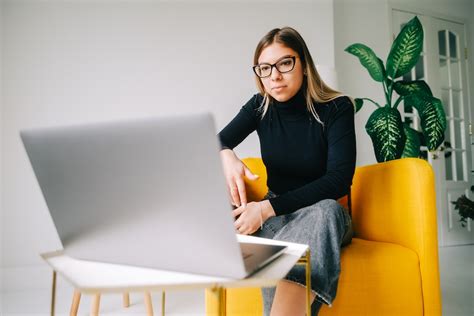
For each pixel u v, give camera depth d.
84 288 0.42
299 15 2.57
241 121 1.29
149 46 2.31
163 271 0.48
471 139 3.64
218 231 0.42
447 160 3.54
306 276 0.65
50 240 2.10
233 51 2.45
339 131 1.04
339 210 0.81
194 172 0.41
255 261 0.50
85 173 0.47
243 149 2.38
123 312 1.58
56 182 0.50
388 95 2.96
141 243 0.48
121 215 0.47
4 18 2.10
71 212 0.51
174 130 0.40
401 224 1.09
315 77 1.15
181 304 1.69
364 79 3.20
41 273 2.04
